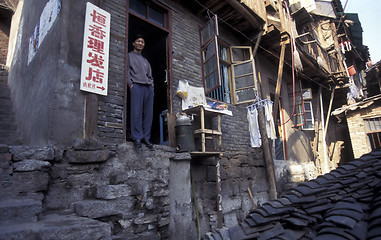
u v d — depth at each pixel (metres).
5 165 2.86
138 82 4.23
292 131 9.78
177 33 5.63
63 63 3.50
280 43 7.48
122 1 4.62
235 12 6.45
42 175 2.95
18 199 2.65
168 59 5.30
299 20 9.96
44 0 4.83
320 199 2.34
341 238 1.59
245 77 6.74
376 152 2.75
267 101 6.90
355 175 2.46
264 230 2.11
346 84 11.74
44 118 3.57
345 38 14.38
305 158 10.18
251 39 7.41
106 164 3.59
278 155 9.01
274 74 9.21
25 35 6.29
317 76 10.70
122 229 3.37
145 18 5.17
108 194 3.27
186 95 5.27
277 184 7.70
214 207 5.18
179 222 4.21
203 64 6.04
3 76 8.02
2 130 5.18
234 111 6.61
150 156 4.05
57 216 2.70
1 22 9.02
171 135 4.56
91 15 3.92
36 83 4.42
